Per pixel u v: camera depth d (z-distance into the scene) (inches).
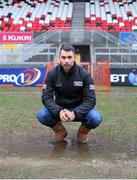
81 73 232.1
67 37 984.9
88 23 1202.6
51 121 240.8
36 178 174.4
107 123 316.2
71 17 1243.8
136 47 884.6
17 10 1304.1
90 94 232.2
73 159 208.5
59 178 174.4
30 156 214.7
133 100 519.5
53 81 233.9
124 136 267.6
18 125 306.8
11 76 816.9
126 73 818.8
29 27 1184.8
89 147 236.8
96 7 1325.0
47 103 232.5
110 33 1016.2
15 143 247.0
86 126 239.6
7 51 881.5
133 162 202.8
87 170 187.3
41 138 261.9
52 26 1188.5
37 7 1330.0
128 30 1156.5
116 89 749.3
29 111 389.7
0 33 987.3
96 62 842.8
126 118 345.7
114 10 1294.3
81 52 993.5
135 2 1364.4
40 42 983.0
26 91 697.6
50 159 208.4
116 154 219.8
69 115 226.1
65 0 1382.9
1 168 190.7
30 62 854.5
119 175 179.2
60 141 251.8
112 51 892.0
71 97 237.3
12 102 483.2
